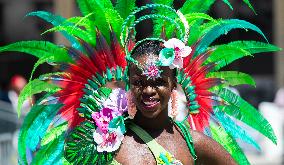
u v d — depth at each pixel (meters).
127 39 7.52
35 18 25.48
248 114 8.37
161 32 7.90
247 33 25.80
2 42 25.66
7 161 18.50
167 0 7.99
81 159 7.44
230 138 8.37
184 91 8.11
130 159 7.03
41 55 8.24
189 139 7.22
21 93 8.23
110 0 8.09
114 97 7.48
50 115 8.23
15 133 18.59
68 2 22.38
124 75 7.34
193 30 8.02
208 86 8.17
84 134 7.52
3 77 26.19
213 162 7.34
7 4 25.53
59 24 8.33
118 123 7.13
